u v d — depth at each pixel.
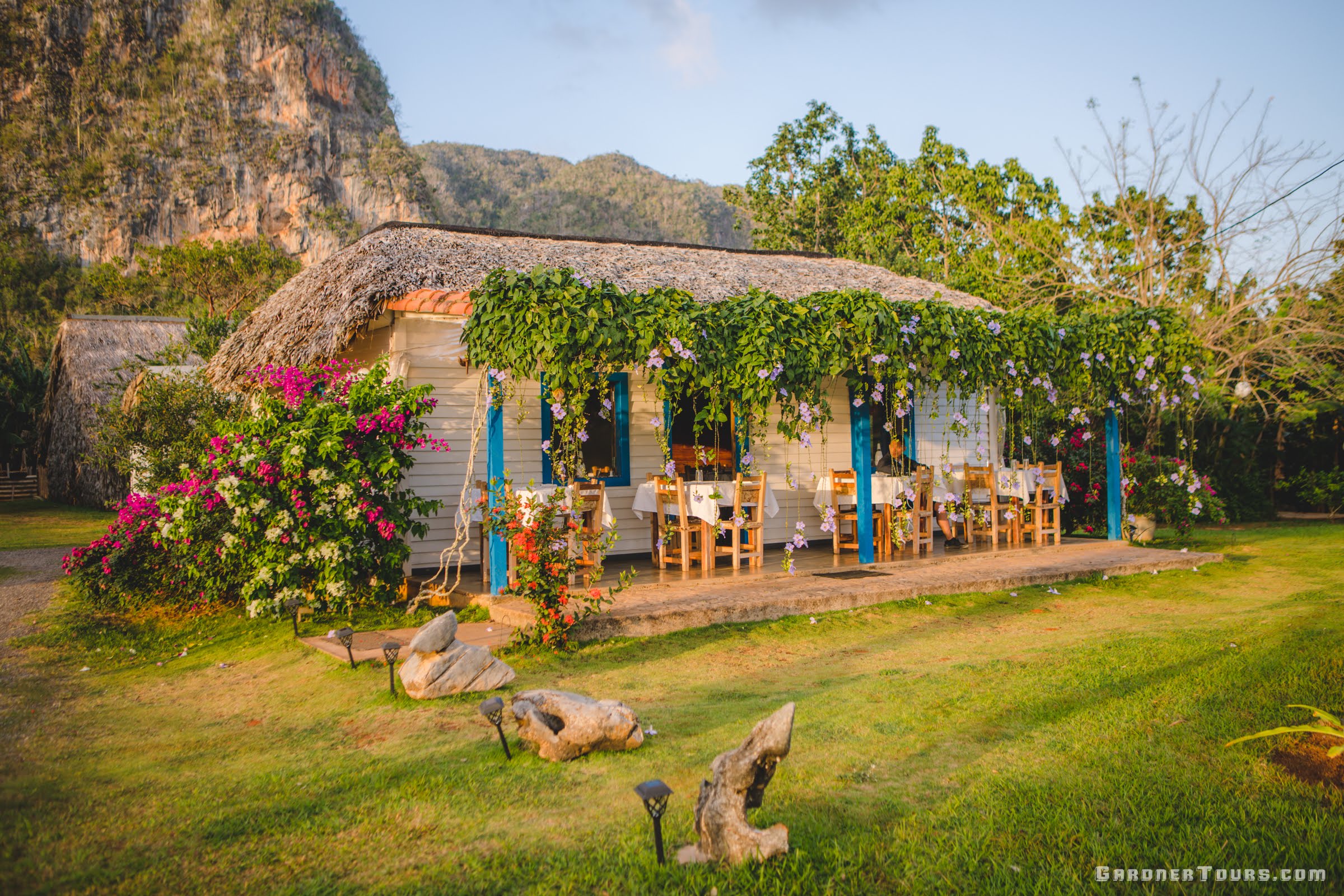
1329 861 3.06
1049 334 10.58
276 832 3.47
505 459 10.01
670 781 3.98
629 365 8.14
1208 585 9.46
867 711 4.98
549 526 6.74
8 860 3.21
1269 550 11.94
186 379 13.35
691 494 9.07
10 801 3.81
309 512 7.54
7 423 27.16
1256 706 4.66
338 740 4.76
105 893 2.97
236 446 7.57
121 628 7.87
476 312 7.49
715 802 3.22
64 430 23.28
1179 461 13.45
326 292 9.35
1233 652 5.86
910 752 4.27
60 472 23.58
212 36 111.62
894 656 6.54
